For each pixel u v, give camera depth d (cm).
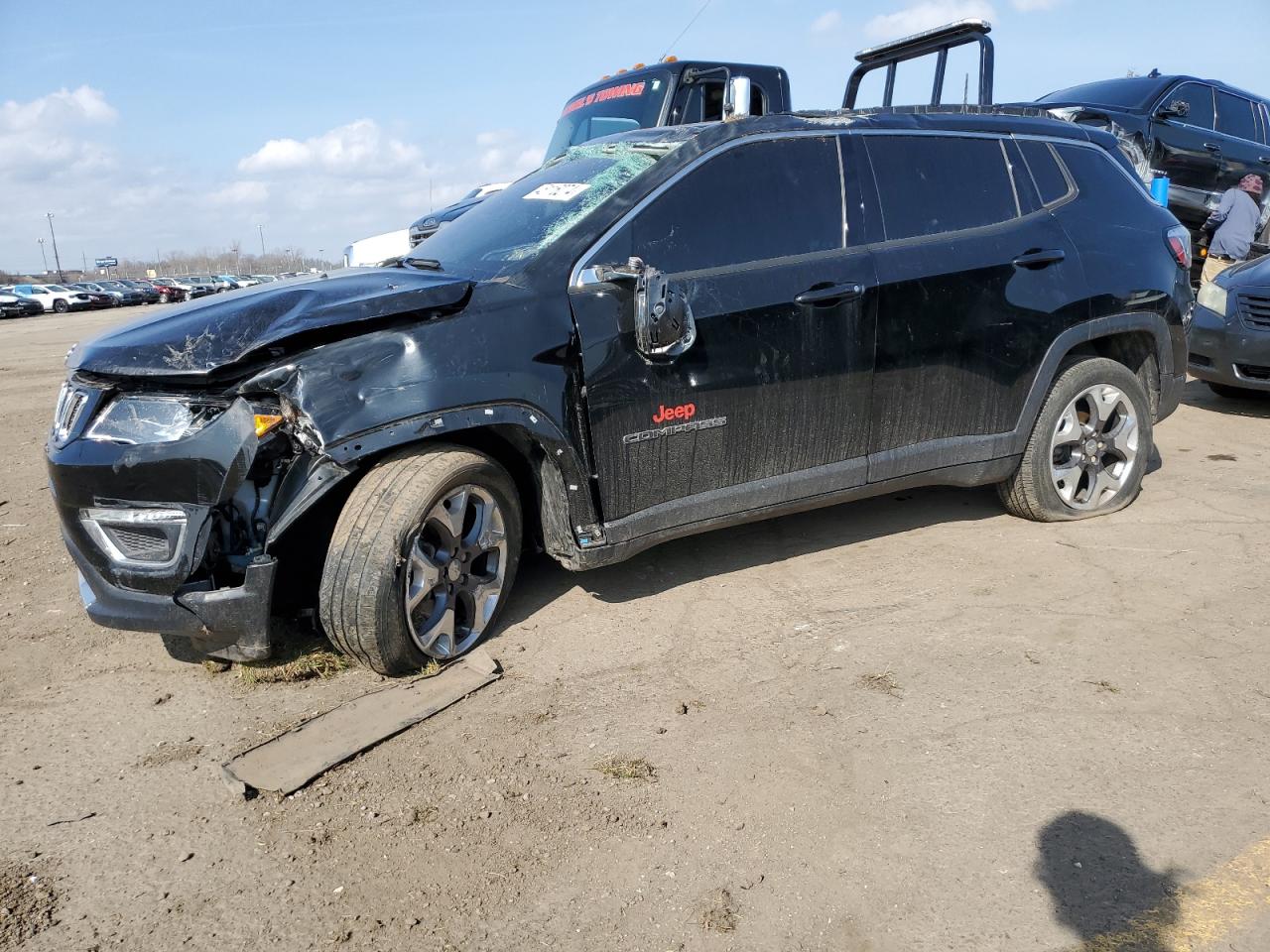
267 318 315
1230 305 692
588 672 340
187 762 293
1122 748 281
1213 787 261
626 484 362
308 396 304
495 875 238
